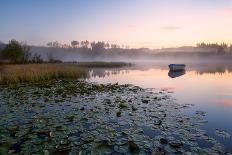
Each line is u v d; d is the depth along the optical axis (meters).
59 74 23.25
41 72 21.06
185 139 5.78
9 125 6.79
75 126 6.72
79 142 5.43
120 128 6.70
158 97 12.44
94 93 13.23
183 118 7.93
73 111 8.69
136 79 23.78
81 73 26.11
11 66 31.12
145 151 5.01
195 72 36.16
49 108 9.19
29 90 13.89
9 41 43.31
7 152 4.87
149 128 6.70
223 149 5.19
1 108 9.09
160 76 27.94
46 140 5.58
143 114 8.38
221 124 7.38
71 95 12.39
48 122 7.13
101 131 6.31
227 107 10.13
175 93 14.27
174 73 33.53
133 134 6.07
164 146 5.28
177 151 5.00
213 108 9.94
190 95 13.61
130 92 13.94
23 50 44.94
